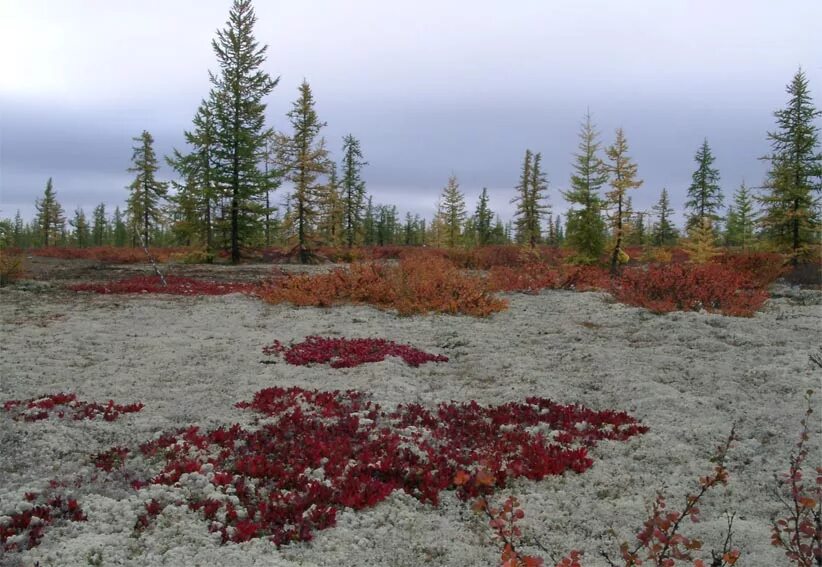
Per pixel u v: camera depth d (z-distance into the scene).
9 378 9.33
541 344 12.79
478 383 10.10
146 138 50.84
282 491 5.84
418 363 11.23
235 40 33.41
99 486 5.75
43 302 17.28
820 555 3.93
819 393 8.62
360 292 18.05
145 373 10.05
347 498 5.56
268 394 8.91
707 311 15.81
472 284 18.02
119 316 15.25
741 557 4.59
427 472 6.19
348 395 9.03
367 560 4.71
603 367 10.70
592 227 31.34
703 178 52.00
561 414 8.18
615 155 30.94
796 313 15.85
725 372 10.08
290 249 37.19
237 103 33.62
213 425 7.63
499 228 68.94
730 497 5.70
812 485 5.79
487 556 4.80
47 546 4.66
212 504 5.36
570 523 5.32
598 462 6.68
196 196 33.84
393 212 89.75
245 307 17.33
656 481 6.14
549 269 22.72
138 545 4.76
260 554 4.71
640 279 18.02
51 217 74.56
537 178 50.22
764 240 30.56
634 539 4.98
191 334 13.34
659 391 9.04
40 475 5.96
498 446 7.09
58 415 7.67
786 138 28.64
